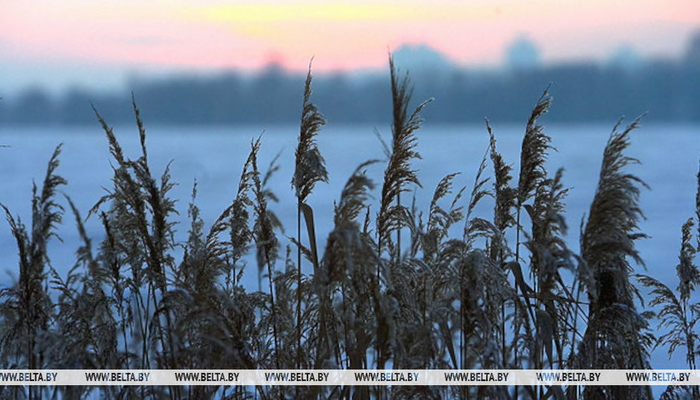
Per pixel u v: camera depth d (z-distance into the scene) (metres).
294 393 5.59
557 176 5.10
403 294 5.23
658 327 6.15
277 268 6.93
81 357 4.96
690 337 5.98
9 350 5.57
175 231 5.61
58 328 5.52
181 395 5.52
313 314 5.66
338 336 5.58
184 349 5.06
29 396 5.48
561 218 4.90
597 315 5.13
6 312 5.64
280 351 5.71
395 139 5.13
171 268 5.51
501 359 5.50
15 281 5.72
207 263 5.57
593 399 5.38
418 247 5.60
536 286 5.69
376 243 5.47
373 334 5.02
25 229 5.29
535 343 5.29
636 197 4.80
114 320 5.45
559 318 5.43
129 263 5.41
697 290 9.61
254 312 5.74
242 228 5.66
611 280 5.25
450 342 5.14
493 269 5.10
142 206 5.22
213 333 5.26
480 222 5.31
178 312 5.55
